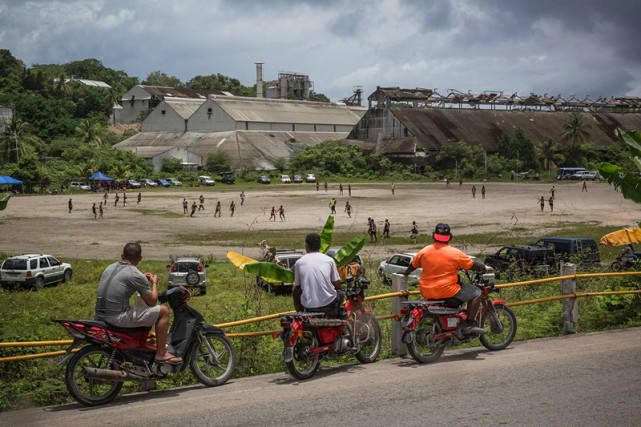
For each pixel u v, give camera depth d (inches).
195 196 3218.5
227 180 4254.4
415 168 4722.0
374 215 2194.9
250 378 265.3
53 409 219.5
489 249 1299.2
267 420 200.1
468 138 5049.2
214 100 5364.2
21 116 5580.7
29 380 267.4
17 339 363.3
